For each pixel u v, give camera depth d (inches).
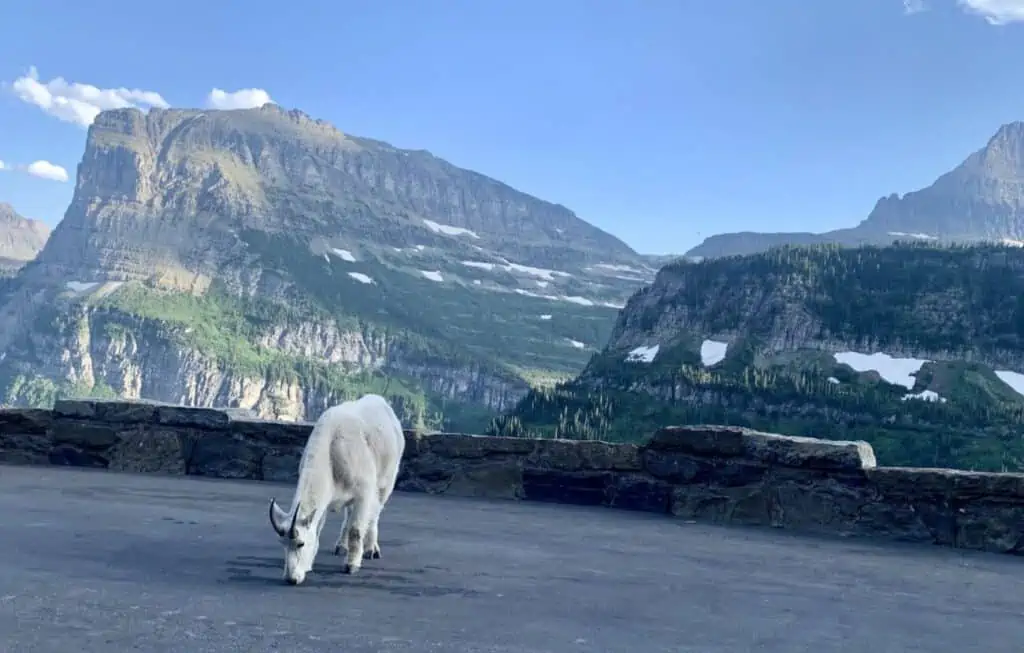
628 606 301.0
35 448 653.3
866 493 503.2
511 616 277.7
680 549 428.1
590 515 530.6
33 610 256.7
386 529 446.6
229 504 496.7
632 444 565.6
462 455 596.7
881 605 323.6
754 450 530.0
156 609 264.4
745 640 263.4
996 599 343.6
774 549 443.5
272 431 621.9
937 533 484.7
